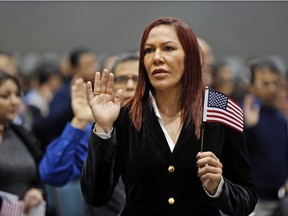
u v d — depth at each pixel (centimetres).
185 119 454
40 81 1196
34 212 650
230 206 440
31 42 1777
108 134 443
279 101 1013
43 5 1778
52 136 940
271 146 895
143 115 457
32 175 670
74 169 643
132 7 1784
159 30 454
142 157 448
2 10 1767
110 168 448
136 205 451
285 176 898
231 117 459
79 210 749
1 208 623
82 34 1786
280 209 839
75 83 647
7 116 672
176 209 445
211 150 450
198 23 1766
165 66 448
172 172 446
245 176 460
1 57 1093
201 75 461
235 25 1778
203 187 438
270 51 1788
